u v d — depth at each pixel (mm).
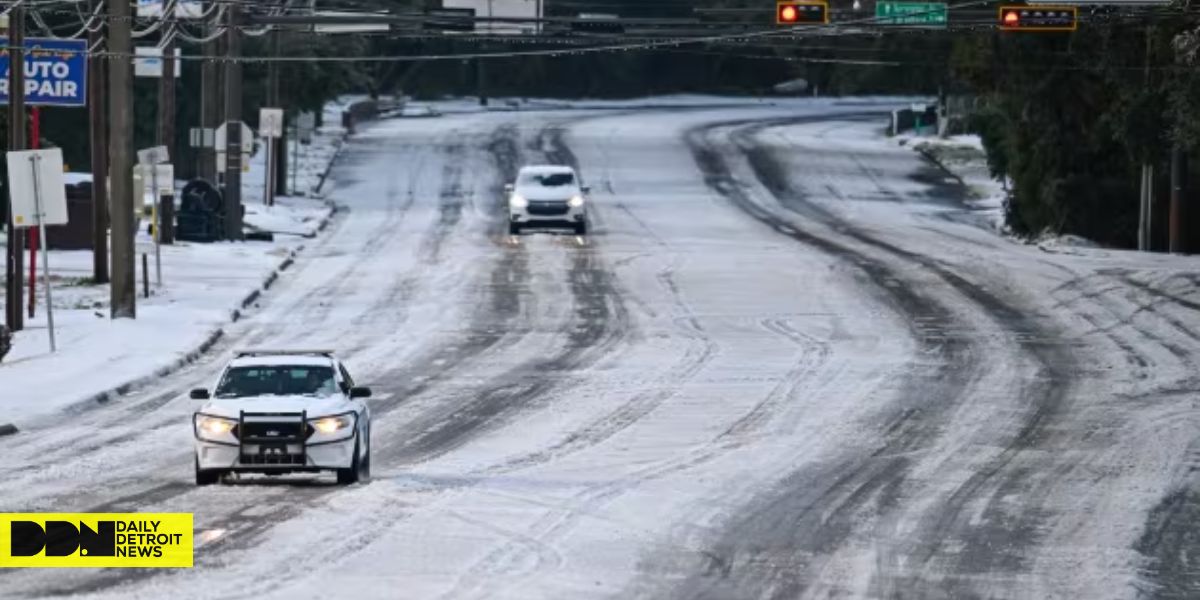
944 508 47469
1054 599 36375
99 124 102125
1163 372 77625
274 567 36688
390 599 33844
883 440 60031
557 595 34906
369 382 73625
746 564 39188
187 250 121250
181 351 79688
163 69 122000
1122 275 112750
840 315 95938
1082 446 59062
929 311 97688
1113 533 44188
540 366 78562
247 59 115125
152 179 101500
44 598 33188
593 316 95750
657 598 35188
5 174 123375
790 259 120625
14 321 84375
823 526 44469
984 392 71750
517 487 49156
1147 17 104875
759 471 53281
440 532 41531
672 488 49719
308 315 95625
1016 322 93875
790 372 76812
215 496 46188
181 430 60438
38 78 84812
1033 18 97750
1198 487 51500
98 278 103562
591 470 52906
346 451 47906
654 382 73875
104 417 63594
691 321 93750
